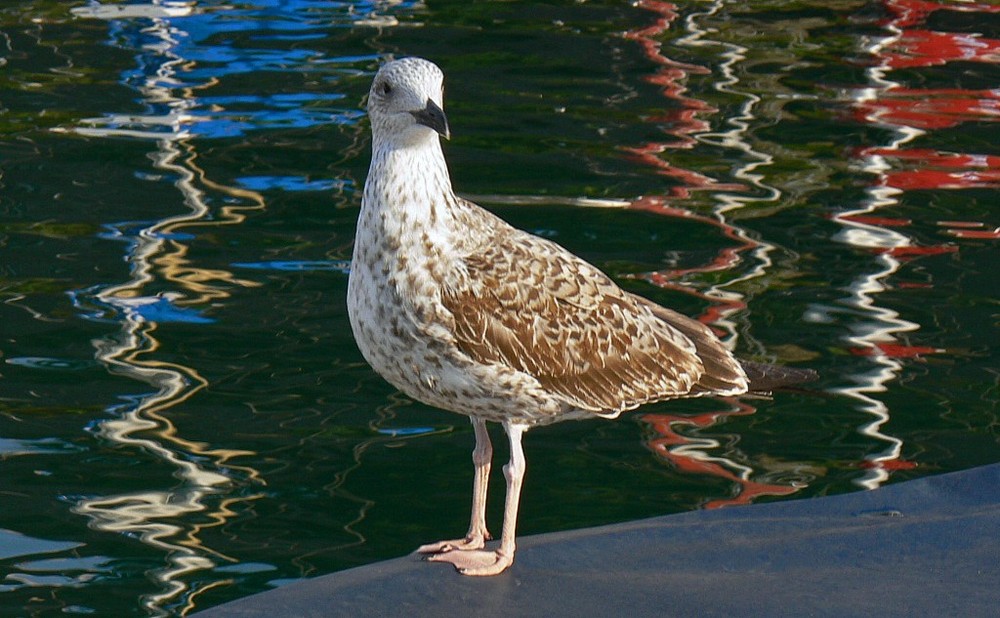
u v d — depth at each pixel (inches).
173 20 601.3
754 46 572.4
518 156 458.9
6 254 385.7
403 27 597.9
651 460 309.6
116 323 354.0
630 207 422.3
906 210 423.2
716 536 237.3
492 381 228.7
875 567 220.2
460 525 284.4
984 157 460.4
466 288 225.0
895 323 357.4
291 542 276.7
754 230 408.8
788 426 320.8
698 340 260.8
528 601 211.9
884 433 314.7
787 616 202.4
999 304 366.6
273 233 402.0
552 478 303.3
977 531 229.8
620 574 221.8
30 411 316.8
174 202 421.1
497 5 629.9
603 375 243.6
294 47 568.4
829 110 502.3
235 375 333.7
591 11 622.2
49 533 277.3
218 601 256.7
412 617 207.5
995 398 325.7
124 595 257.9
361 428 317.7
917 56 559.5
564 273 239.6
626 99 512.1
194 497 289.9
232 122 485.1
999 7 622.2
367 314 226.2
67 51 558.6
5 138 465.7
